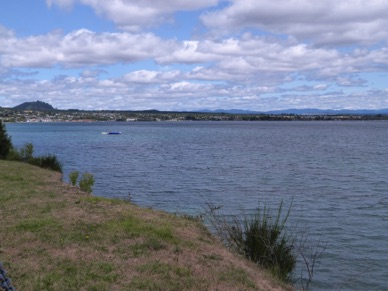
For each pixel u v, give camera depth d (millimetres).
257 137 89062
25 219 9688
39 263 6918
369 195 21344
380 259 11234
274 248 8516
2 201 11680
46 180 16594
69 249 7695
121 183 25484
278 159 41094
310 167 34062
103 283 6164
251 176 28594
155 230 9156
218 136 94562
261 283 6910
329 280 9602
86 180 15961
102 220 9898
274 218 15555
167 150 53906
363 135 98125
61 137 91562
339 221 15609
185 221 10945
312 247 11773
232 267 7430
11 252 7438
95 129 149125
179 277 6652
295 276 9375
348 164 36469
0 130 26031
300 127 169500
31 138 86875
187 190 22812
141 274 6656
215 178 27625
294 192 22234
